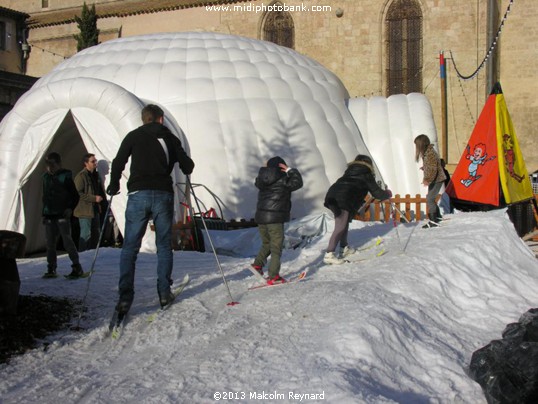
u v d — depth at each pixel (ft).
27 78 72.69
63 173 25.98
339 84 52.49
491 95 42.42
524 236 41.68
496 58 93.50
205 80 43.78
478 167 41.68
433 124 49.57
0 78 68.74
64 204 25.76
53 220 25.85
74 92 38.14
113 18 112.37
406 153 48.29
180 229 36.55
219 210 39.78
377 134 49.29
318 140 44.19
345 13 97.96
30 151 38.68
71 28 119.14
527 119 93.45
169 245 19.92
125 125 37.37
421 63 94.22
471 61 91.15
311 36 100.07
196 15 106.42
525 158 93.50
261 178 22.56
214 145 41.06
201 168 40.57
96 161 37.42
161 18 108.88
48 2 124.26
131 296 18.58
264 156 41.52
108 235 41.50
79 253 33.68
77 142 45.34
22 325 17.87
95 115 38.17
